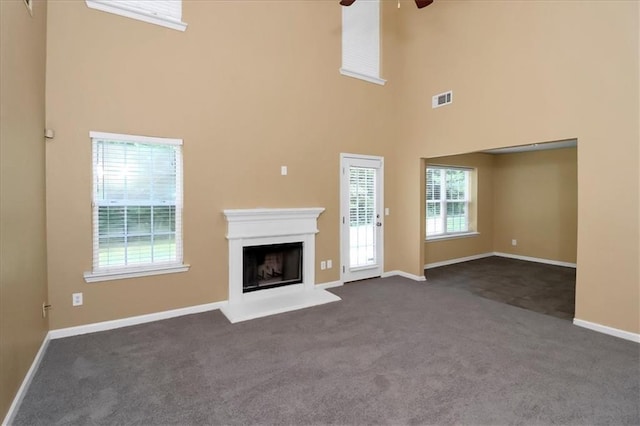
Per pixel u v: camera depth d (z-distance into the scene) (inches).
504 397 82.0
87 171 121.0
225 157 148.9
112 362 100.0
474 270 230.2
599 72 121.0
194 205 142.1
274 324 130.6
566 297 166.6
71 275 119.5
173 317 138.1
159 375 92.8
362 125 194.9
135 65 128.2
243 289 155.9
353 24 189.9
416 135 198.2
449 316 139.6
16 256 82.3
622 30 115.2
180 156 139.1
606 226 120.6
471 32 166.7
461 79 171.9
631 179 114.5
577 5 127.0
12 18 81.1
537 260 259.8
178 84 136.9
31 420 73.9
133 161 130.6
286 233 164.7
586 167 125.0
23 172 89.0
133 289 130.6
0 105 73.2
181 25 136.3
